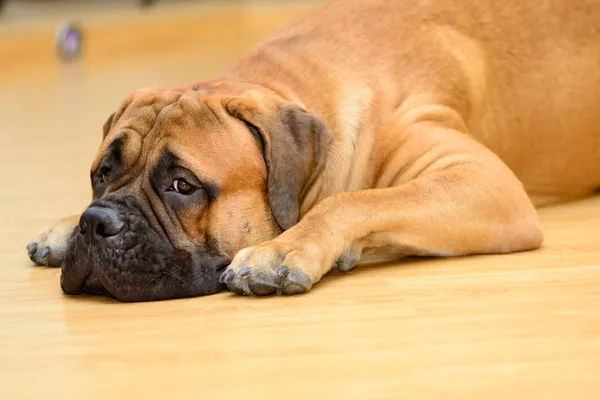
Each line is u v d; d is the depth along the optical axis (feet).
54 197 20.95
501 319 11.59
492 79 16.44
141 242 12.78
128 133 13.37
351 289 13.12
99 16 67.26
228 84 14.51
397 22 15.90
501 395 9.34
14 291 14.02
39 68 52.01
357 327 11.49
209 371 10.25
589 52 17.13
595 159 17.62
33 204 20.36
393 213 13.60
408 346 10.77
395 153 14.85
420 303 12.35
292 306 12.45
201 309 12.53
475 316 11.73
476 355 10.42
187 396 9.59
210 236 13.16
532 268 13.70
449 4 16.43
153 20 70.59
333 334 11.28
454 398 9.30
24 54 52.42
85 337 11.66
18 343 11.57
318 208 13.47
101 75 46.44
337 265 13.66
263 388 9.71
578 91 17.04
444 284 13.12
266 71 15.08
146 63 50.70
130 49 59.62
